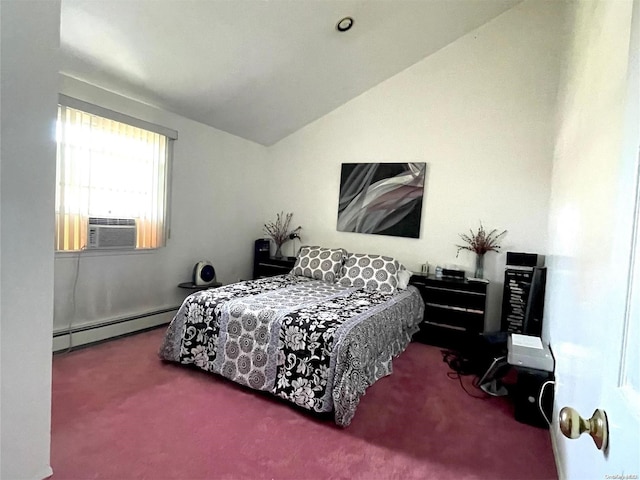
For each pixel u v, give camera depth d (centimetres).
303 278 387
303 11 271
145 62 281
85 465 162
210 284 390
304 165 467
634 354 54
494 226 366
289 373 223
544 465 179
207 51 284
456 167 382
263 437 191
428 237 397
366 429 204
